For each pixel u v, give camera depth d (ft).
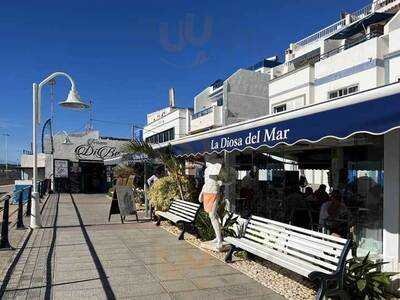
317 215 34.22
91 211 53.01
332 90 54.75
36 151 37.45
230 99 94.68
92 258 24.89
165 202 39.14
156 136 143.23
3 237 27.37
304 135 17.31
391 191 18.40
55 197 82.94
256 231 23.91
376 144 24.70
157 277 20.95
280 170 55.31
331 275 15.89
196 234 32.53
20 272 21.71
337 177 36.47
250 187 45.37
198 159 44.55
